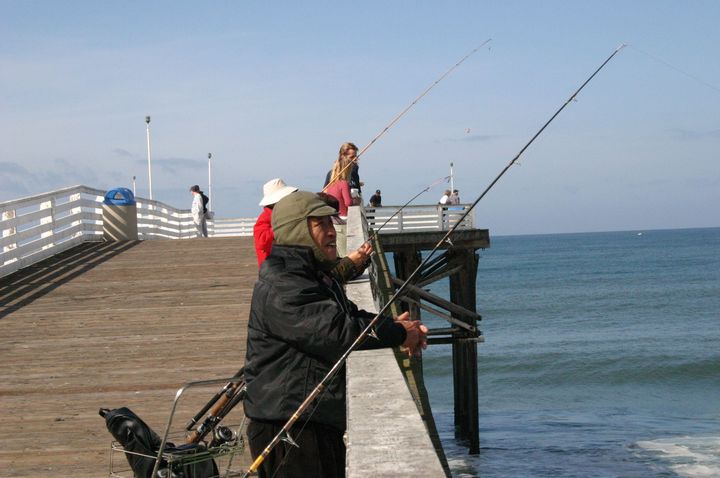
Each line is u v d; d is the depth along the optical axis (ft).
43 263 48.62
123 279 42.14
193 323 32.50
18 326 32.86
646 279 284.82
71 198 57.26
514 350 139.44
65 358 28.09
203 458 12.91
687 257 429.79
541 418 90.48
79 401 23.50
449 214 70.38
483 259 500.74
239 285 39.60
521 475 64.28
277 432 10.06
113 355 28.30
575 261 428.56
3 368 27.07
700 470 65.67
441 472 6.54
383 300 22.95
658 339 146.20
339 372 10.07
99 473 18.21
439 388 111.45
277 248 10.21
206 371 26.04
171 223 83.05
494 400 104.37
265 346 10.00
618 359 125.59
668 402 100.07
